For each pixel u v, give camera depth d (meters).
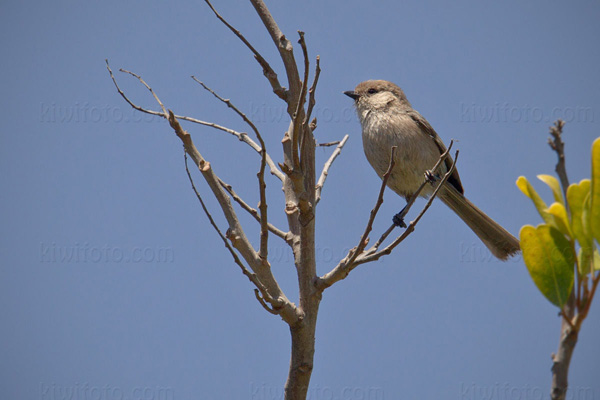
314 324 7.41
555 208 4.42
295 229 7.84
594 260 4.42
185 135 7.16
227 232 7.07
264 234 6.93
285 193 8.12
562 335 4.08
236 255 6.70
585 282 4.17
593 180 4.17
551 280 4.31
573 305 4.20
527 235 4.45
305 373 7.30
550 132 4.45
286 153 7.90
